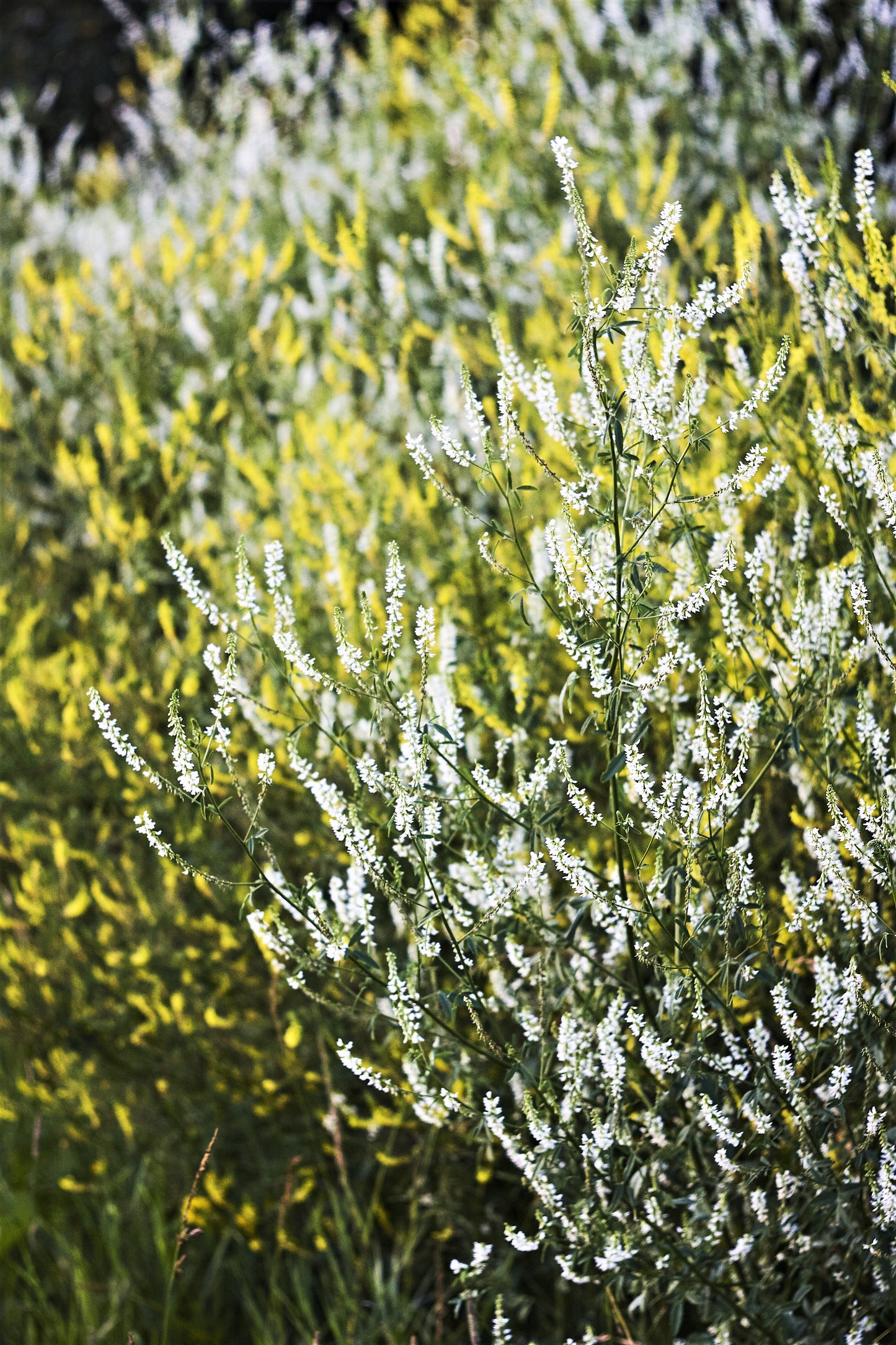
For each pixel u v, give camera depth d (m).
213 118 5.34
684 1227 1.81
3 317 4.03
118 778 2.75
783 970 1.86
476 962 1.90
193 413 3.10
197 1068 2.57
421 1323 2.36
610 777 1.68
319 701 2.37
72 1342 2.36
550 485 2.49
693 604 1.69
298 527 2.63
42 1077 2.77
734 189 3.46
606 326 1.66
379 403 3.04
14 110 5.55
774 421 2.04
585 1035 1.82
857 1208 1.85
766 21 3.56
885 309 1.93
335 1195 2.31
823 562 2.04
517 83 3.88
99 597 3.08
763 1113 1.77
